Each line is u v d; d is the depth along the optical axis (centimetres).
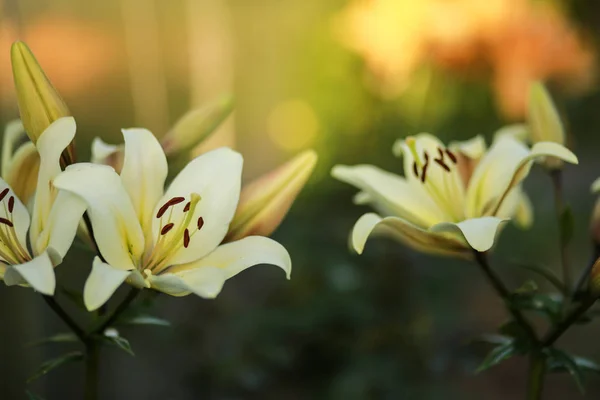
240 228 102
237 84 296
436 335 215
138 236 99
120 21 272
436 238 105
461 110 220
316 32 247
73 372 195
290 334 220
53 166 97
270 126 295
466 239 102
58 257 95
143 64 277
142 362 213
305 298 221
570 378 240
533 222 244
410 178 110
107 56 270
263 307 220
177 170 142
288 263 99
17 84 99
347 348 216
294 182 103
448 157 110
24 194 104
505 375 235
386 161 230
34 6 246
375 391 202
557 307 107
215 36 281
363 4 212
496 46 193
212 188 102
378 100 230
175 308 220
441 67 204
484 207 107
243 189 103
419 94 218
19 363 163
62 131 98
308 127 256
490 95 214
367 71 227
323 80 239
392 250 216
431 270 218
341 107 234
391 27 203
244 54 293
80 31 260
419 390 203
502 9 192
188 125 110
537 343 106
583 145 285
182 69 287
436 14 196
